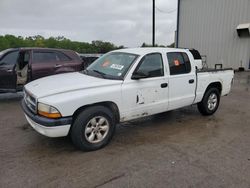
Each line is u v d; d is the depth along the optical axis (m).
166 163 3.46
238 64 18.94
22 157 3.57
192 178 3.07
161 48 4.96
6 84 7.15
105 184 2.90
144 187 2.86
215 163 3.49
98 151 3.83
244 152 3.88
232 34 19.02
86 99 3.64
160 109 4.74
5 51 7.39
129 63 4.34
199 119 5.74
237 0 18.39
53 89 3.63
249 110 6.68
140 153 3.78
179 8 22.50
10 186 2.83
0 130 4.71
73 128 3.64
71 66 8.07
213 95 6.02
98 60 5.05
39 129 3.56
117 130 4.87
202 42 21.14
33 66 7.34
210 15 20.25
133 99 4.23
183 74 5.10
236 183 2.99
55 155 3.66
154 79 4.52
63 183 2.91
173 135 4.62
